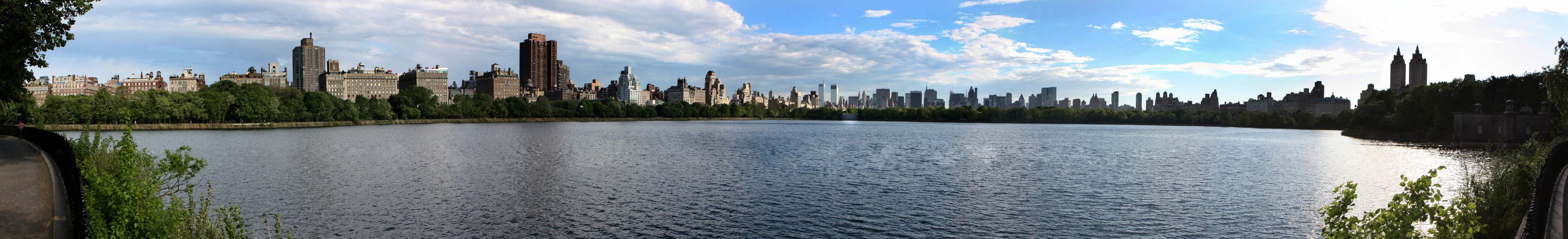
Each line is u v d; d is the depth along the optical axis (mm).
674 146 91812
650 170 56469
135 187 18750
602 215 34469
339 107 178625
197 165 28422
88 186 20766
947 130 184125
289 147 82125
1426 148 94500
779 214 34969
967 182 48812
